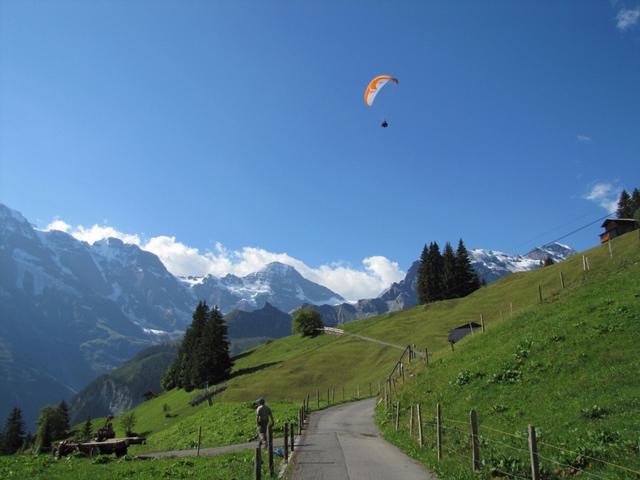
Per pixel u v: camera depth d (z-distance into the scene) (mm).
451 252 178750
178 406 123750
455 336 72812
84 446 34750
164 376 179500
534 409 23828
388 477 18266
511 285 119625
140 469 25266
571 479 14680
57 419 147125
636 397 20391
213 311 148625
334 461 22422
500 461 16766
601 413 19953
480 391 29938
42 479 23422
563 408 22297
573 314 35000
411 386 40969
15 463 30219
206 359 140500
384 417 40844
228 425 50344
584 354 27781
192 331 176750
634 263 43312
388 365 95938
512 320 42688
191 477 21750
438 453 21016
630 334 27938
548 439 18844
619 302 33344
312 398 92375
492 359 34031
